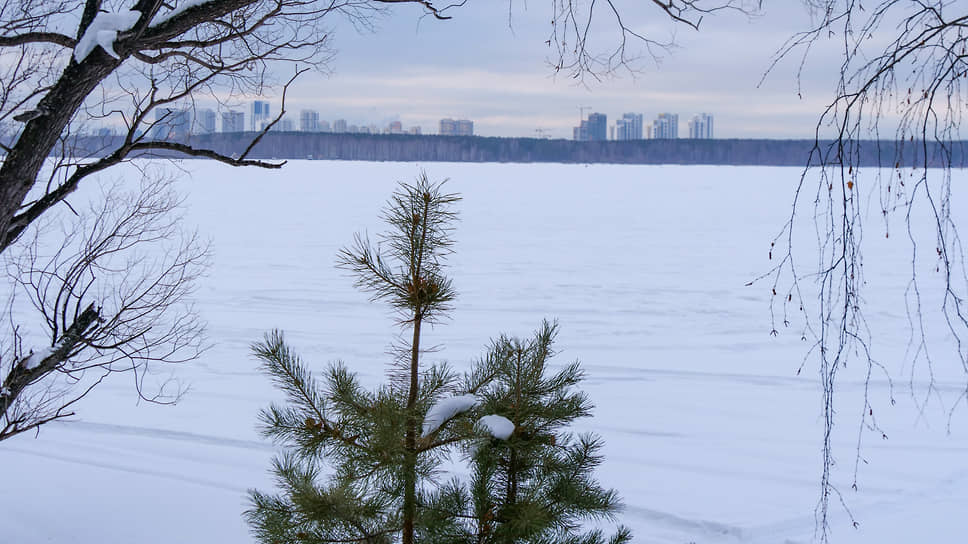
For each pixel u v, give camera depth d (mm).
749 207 37500
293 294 15508
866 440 8031
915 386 9812
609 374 10461
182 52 4059
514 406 3289
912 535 5902
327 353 11281
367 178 58875
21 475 7008
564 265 19656
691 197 44375
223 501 6480
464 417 3264
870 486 6828
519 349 3338
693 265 19797
